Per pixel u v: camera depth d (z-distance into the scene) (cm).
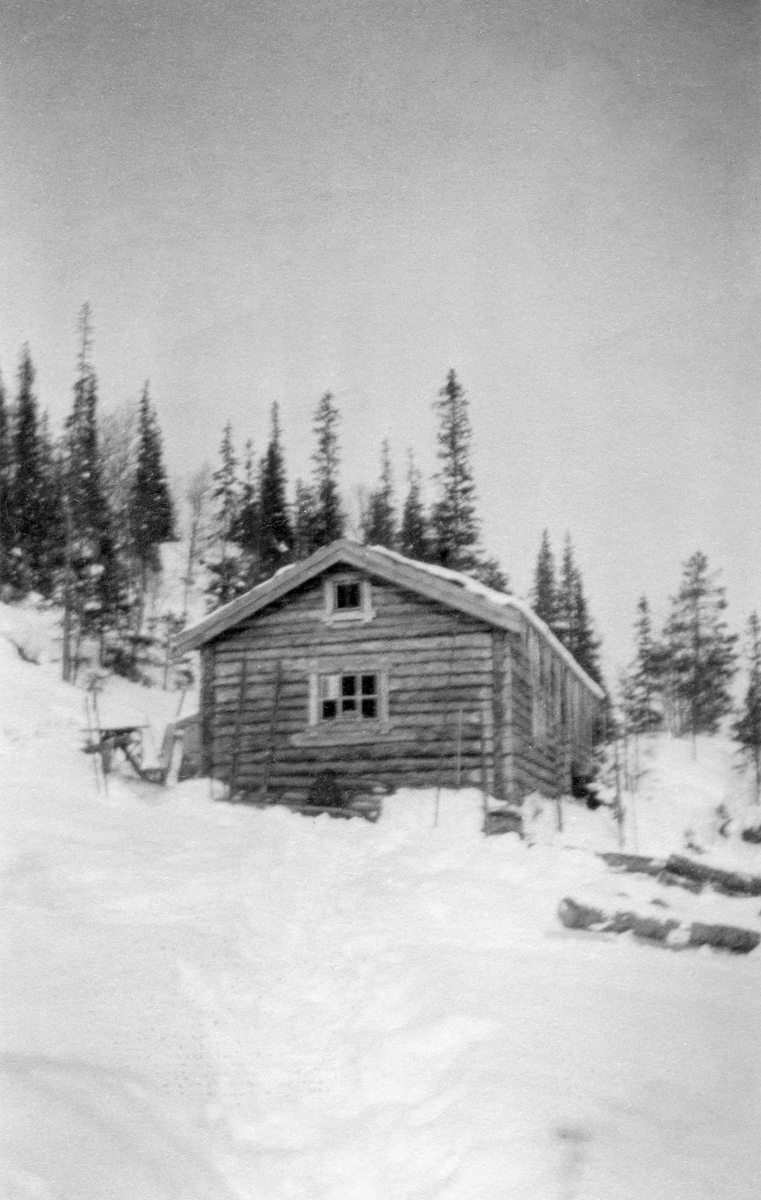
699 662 1905
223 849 980
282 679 1473
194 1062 497
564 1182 380
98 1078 442
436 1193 388
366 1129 452
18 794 1120
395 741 1407
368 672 1441
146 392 2427
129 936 665
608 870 888
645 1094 448
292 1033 561
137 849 937
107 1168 367
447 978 609
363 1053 524
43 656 2361
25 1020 497
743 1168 387
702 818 1398
